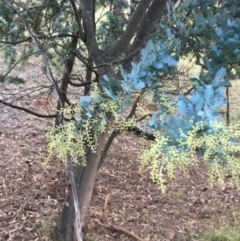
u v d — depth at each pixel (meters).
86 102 1.29
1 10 2.79
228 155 1.04
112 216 3.69
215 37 1.65
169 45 1.56
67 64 3.06
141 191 4.16
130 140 5.16
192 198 4.10
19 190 3.94
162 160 1.03
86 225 3.42
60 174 4.20
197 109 1.07
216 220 3.77
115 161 4.68
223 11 1.86
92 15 2.75
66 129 1.34
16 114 5.46
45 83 5.64
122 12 3.30
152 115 1.23
